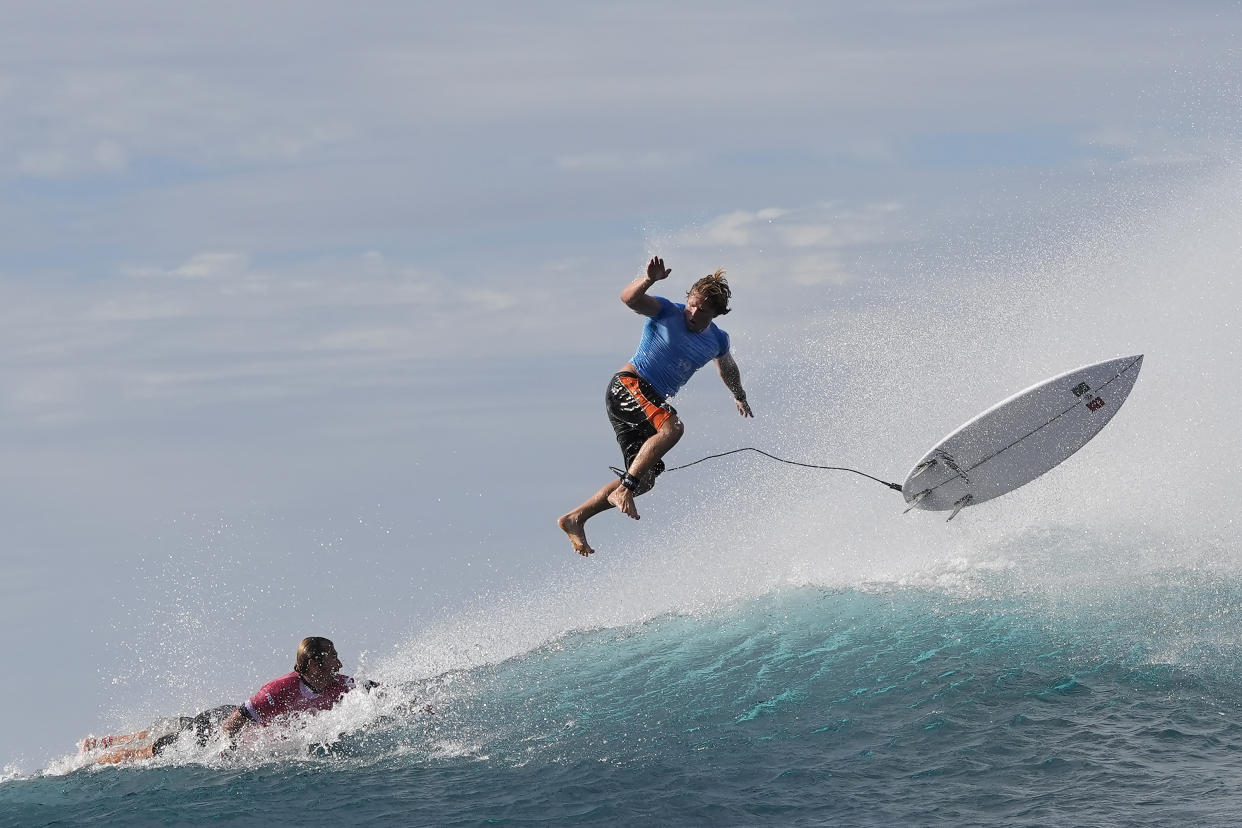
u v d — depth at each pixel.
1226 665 32.03
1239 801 23.86
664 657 39.62
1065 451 36.66
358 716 33.62
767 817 25.28
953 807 24.97
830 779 27.17
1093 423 36.28
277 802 28.06
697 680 36.47
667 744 30.64
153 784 30.12
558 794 27.41
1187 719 28.80
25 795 30.38
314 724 32.94
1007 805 24.81
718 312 30.14
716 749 29.91
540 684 38.00
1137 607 37.16
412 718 34.22
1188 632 34.59
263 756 31.70
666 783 27.64
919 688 32.69
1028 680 32.25
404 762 30.53
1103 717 29.34
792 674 35.72
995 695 31.42
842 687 33.81
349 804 27.58
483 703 36.09
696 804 26.22
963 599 40.59
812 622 40.97
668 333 30.30
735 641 40.34
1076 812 24.06
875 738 29.58
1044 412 35.75
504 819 26.03
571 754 30.36
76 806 29.00
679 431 30.22
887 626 39.09
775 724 31.50
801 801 26.00
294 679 33.28
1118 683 31.44
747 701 33.75
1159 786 25.05
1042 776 26.17
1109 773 25.98
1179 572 39.72
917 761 27.83
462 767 29.89
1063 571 41.62
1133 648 33.81
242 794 28.77
